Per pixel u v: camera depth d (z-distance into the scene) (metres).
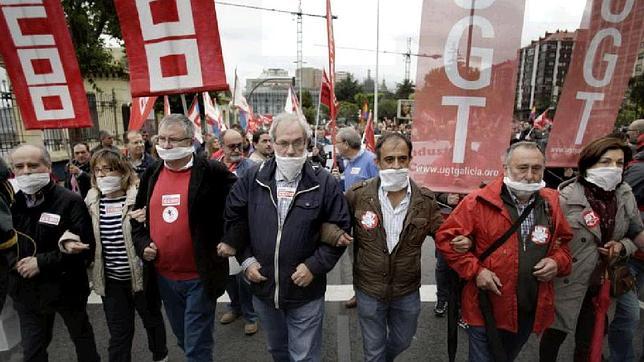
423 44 2.94
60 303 2.71
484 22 2.84
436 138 3.03
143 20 2.92
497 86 2.89
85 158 5.96
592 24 3.11
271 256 2.51
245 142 7.39
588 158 2.60
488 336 2.34
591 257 2.55
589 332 2.67
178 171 2.70
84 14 10.24
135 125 7.29
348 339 3.69
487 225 2.36
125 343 2.84
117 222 2.79
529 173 2.25
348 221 2.52
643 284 3.21
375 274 2.58
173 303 2.86
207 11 2.92
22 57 3.14
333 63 6.18
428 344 3.58
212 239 2.72
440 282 3.98
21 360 3.11
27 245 2.62
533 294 2.33
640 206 3.17
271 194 2.52
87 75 10.93
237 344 3.60
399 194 2.64
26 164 2.53
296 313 2.56
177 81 3.01
